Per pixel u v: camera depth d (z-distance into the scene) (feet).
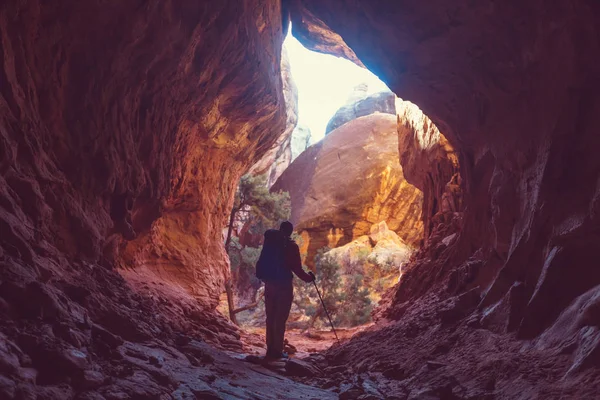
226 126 44.78
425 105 31.71
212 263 50.49
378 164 105.40
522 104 22.66
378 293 84.53
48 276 13.69
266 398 14.84
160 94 27.07
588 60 18.08
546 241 19.33
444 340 21.43
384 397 16.56
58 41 19.06
